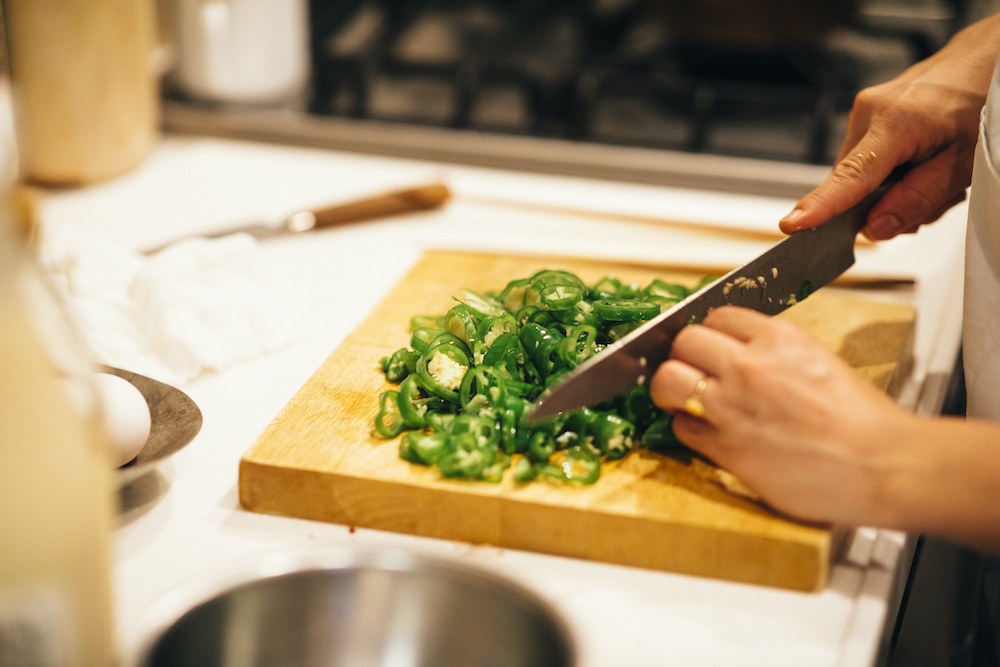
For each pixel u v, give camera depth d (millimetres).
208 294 1051
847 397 831
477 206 1350
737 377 849
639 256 1233
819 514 838
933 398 1040
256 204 1336
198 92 1558
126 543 877
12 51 1240
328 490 890
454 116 1597
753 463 846
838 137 1604
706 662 813
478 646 849
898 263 1241
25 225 1050
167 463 942
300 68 1621
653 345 910
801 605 846
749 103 1693
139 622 804
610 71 1655
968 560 1035
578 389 876
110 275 1065
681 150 1523
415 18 1915
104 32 1274
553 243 1261
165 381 1012
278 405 1004
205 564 865
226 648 836
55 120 1289
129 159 1380
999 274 929
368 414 940
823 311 1061
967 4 1787
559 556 876
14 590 678
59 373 700
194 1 1474
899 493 811
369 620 853
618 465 895
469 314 979
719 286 938
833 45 1848
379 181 1432
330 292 1165
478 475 880
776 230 1307
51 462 678
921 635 1038
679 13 1613
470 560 864
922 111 1003
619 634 827
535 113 1613
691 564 861
